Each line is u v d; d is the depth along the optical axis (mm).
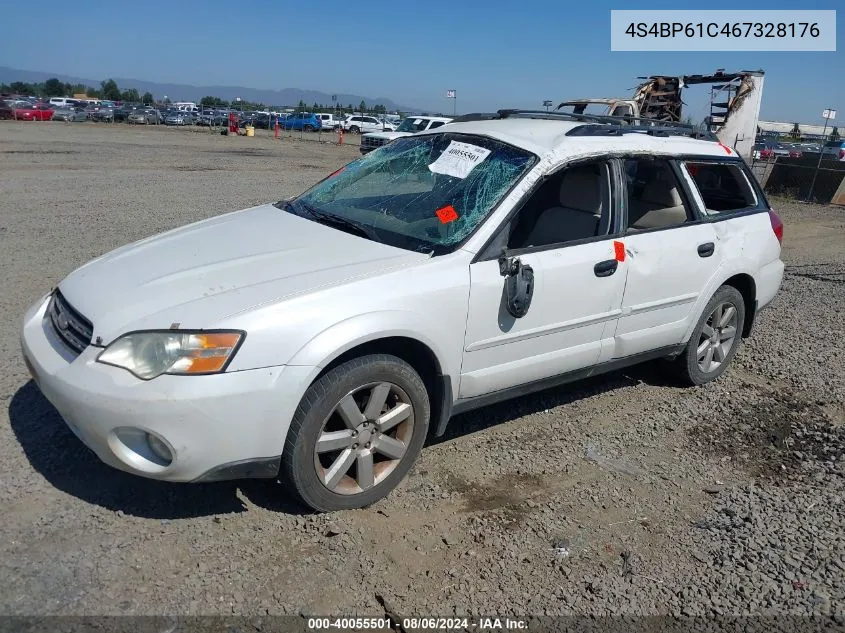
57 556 2881
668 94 19359
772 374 5551
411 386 3359
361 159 4789
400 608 2787
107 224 9383
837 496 3814
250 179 15992
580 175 4195
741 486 3891
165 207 11078
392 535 3219
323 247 3574
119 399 2777
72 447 3658
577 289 3934
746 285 5250
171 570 2865
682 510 3615
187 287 3125
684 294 4633
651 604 2918
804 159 19156
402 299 3240
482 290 3520
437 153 4285
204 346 2818
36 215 9758
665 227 4516
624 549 3258
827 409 4957
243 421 2873
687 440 4387
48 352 3129
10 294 6059
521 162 3902
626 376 5336
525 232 4082
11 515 3102
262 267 3320
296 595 2801
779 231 5422
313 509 3258
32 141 23188
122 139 27688
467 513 3439
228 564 2930
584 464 3998
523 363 3861
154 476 2910
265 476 3039
